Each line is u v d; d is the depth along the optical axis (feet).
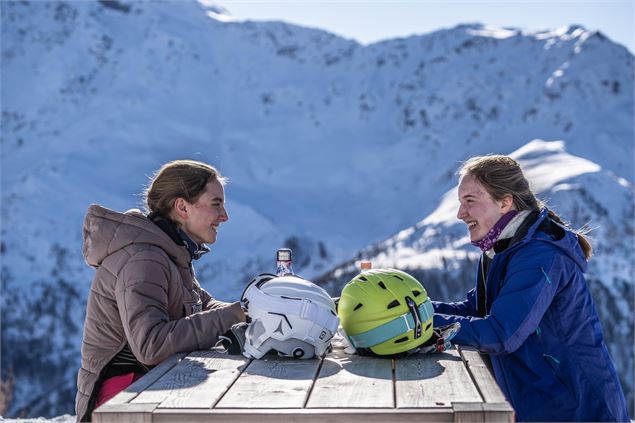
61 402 256.11
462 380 10.15
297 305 11.35
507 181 12.54
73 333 338.54
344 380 10.23
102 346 12.79
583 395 12.08
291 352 11.39
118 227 12.77
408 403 9.06
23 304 363.97
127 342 12.80
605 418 12.04
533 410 12.14
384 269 11.96
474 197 12.64
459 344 11.88
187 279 13.47
